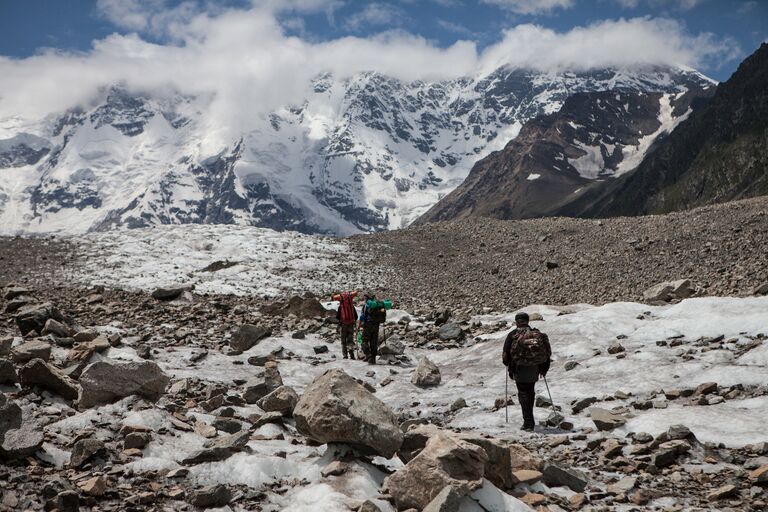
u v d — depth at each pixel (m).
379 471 8.62
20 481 7.56
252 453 9.35
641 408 12.59
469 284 40.31
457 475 7.59
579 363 16.27
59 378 11.55
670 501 8.58
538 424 12.76
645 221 50.00
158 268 40.28
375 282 42.16
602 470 9.97
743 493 8.68
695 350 15.43
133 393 11.28
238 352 20.08
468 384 16.48
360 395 9.05
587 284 35.09
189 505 7.59
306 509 7.39
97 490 7.57
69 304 28.34
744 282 28.14
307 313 28.73
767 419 11.05
